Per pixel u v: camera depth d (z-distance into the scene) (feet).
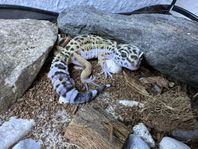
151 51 0.67
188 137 0.59
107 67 0.70
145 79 0.69
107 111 0.62
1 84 0.61
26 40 0.70
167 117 0.61
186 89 0.69
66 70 0.67
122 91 0.66
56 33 0.75
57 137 0.57
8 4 0.82
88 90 0.66
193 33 0.67
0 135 0.56
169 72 0.69
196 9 0.91
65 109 0.62
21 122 0.59
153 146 0.57
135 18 0.71
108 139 0.52
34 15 0.84
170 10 0.88
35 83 0.67
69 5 0.85
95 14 0.72
